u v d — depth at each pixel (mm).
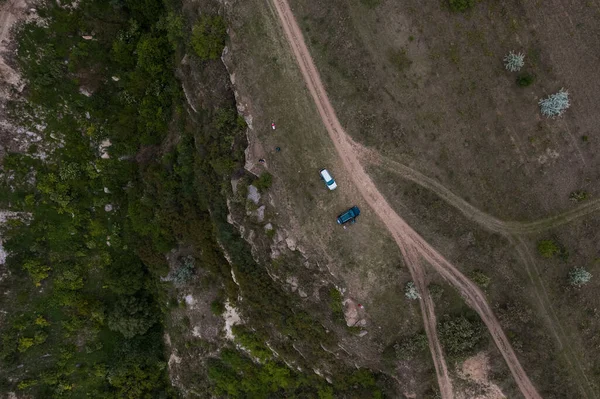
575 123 41625
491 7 40062
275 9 41875
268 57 42031
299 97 42281
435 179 42875
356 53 41375
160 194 49469
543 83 41031
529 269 43938
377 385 46625
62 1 47531
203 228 48000
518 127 41781
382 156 42562
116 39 49281
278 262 43375
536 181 42594
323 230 42438
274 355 52094
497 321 45344
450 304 44531
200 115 44906
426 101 41688
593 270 43938
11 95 48562
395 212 43219
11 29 46781
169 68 47438
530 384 45688
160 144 50875
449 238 43750
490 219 43500
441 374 45312
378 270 43188
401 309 43750
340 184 42594
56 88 49656
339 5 41031
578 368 44781
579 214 43156
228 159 42375
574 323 44406
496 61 40938
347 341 44719
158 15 47438
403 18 40656
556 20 40375
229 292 50344
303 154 42312
